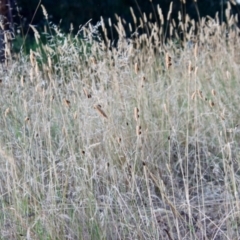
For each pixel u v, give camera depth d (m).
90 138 9.94
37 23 24.53
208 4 27.28
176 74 13.61
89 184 8.73
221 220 8.48
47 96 10.97
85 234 8.17
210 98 12.20
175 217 8.18
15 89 11.13
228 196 8.34
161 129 10.89
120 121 10.97
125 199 8.78
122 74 12.14
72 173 9.12
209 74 13.61
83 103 10.44
